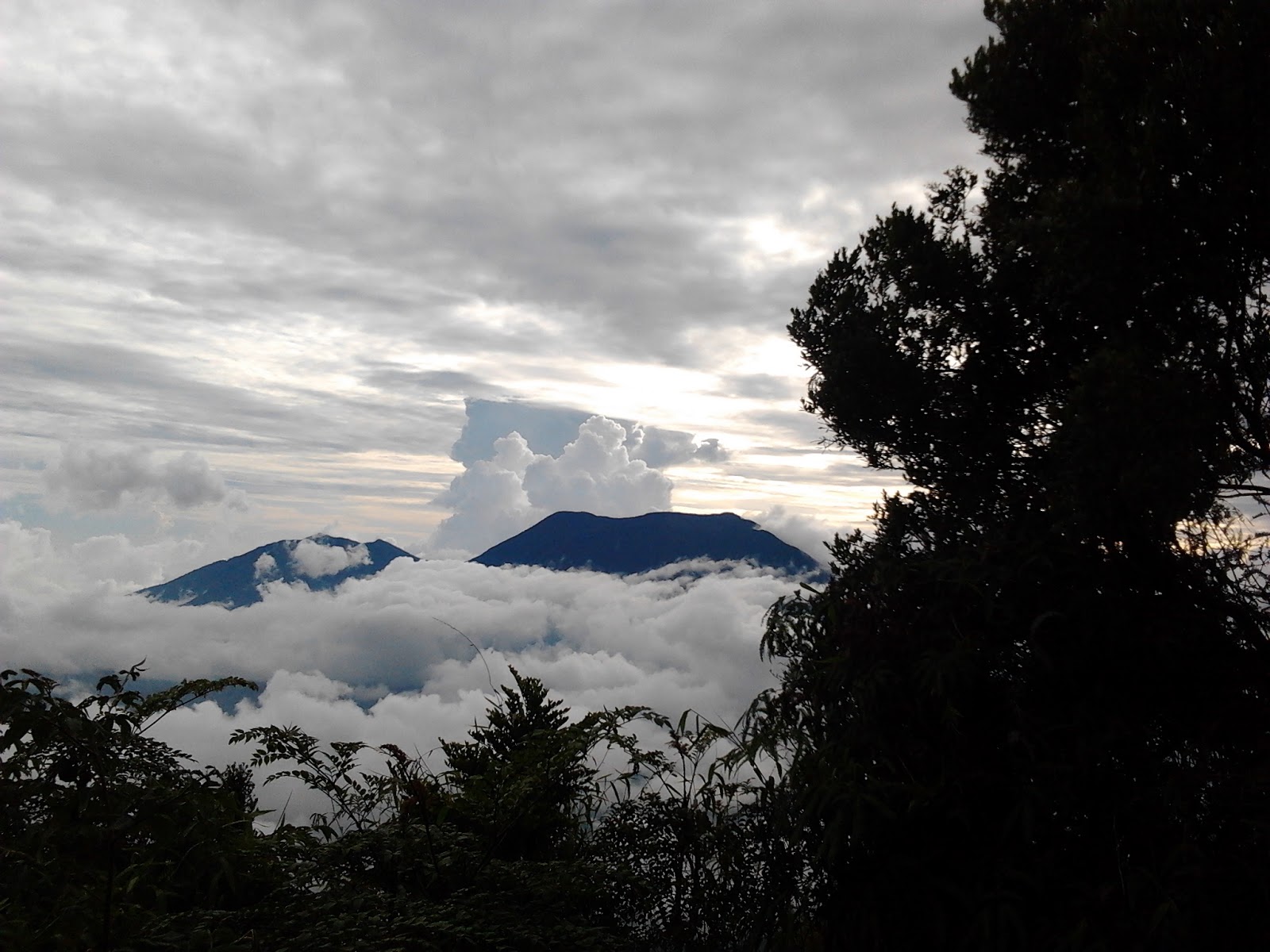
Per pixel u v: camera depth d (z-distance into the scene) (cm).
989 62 476
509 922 227
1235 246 360
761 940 255
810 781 253
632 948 250
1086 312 403
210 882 199
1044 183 465
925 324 501
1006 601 281
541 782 274
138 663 191
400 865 251
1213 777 234
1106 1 399
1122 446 308
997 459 452
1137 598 283
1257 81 336
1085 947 217
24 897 161
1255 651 275
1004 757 251
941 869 243
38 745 167
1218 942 211
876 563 324
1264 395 381
